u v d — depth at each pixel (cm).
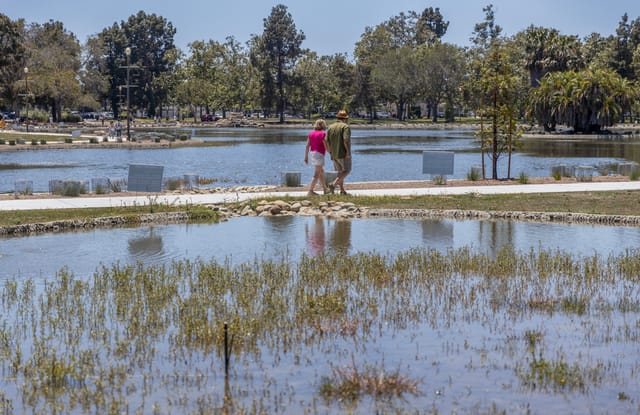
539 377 854
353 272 1342
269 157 5203
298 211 2108
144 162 4719
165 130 10375
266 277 1312
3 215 1895
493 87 2939
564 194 2341
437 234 1777
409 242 1675
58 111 11612
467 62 13525
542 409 777
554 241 1686
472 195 2309
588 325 1059
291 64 13812
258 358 923
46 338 998
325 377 861
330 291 1227
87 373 875
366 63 14425
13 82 10250
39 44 12675
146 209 2020
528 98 9762
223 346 954
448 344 976
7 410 772
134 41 15250
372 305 1141
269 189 2514
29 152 5650
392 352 945
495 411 771
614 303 1174
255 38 13888
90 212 1958
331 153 2306
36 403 796
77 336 1005
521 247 1616
